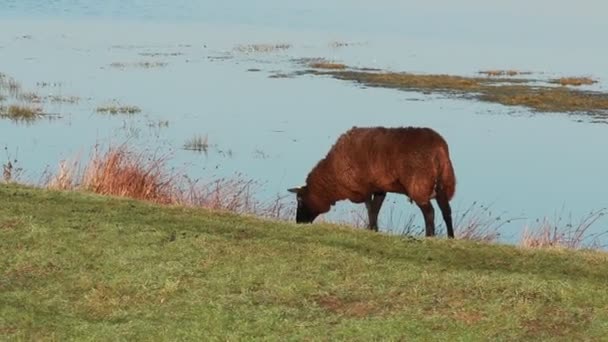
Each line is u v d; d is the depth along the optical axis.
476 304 9.10
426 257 11.14
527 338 8.35
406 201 23.41
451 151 30.08
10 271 9.98
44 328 8.54
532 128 33.22
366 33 74.31
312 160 28.17
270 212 17.41
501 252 11.52
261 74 47.69
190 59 53.94
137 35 69.25
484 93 40.34
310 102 39.09
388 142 14.49
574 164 28.31
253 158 28.25
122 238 11.01
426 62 52.84
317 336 8.37
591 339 8.32
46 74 46.03
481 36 72.25
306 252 10.62
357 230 12.48
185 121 34.41
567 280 10.02
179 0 120.00
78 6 103.75
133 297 9.36
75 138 29.80
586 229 20.09
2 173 21.45
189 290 9.50
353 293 9.44
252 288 9.58
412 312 8.93
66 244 10.76
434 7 109.06
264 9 104.69
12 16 85.38
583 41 67.88
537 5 110.38
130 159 17.86
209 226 12.17
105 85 43.00
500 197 24.50
